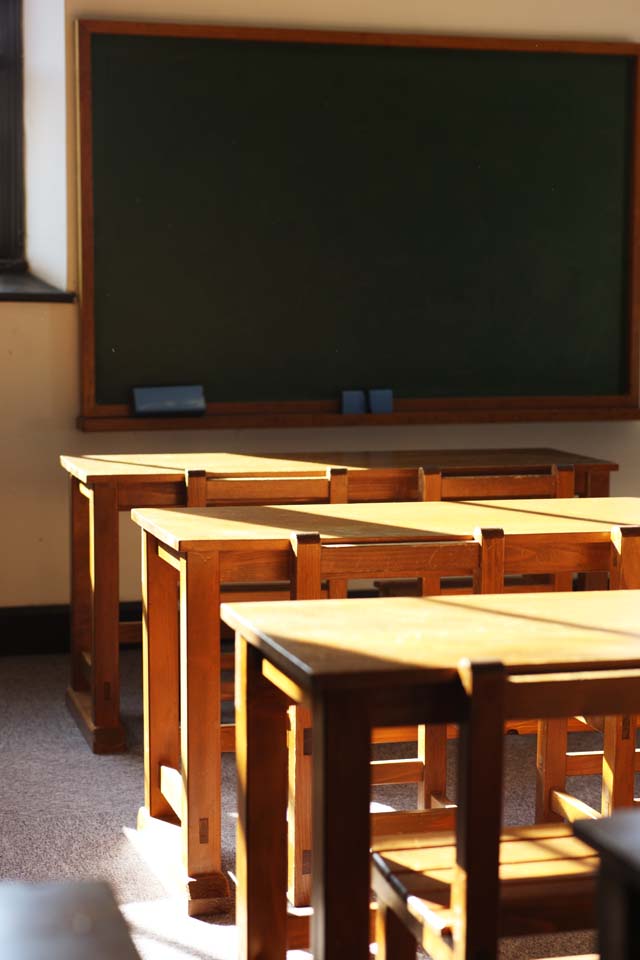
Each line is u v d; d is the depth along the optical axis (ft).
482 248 19.33
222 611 7.70
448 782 12.67
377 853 6.77
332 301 18.81
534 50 19.08
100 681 13.70
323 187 18.61
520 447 19.74
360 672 5.91
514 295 19.53
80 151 17.62
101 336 17.98
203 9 17.89
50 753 13.61
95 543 13.62
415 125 18.85
